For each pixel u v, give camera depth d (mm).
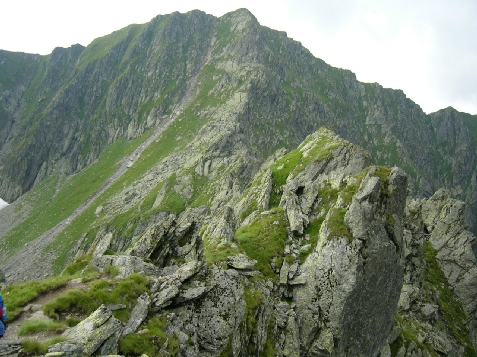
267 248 45688
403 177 48500
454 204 111062
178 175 195375
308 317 39500
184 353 22391
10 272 199125
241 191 152875
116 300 22391
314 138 84750
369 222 43250
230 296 30109
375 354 47562
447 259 100875
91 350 17453
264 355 32562
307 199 53312
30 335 18000
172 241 32719
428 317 71688
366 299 42344
